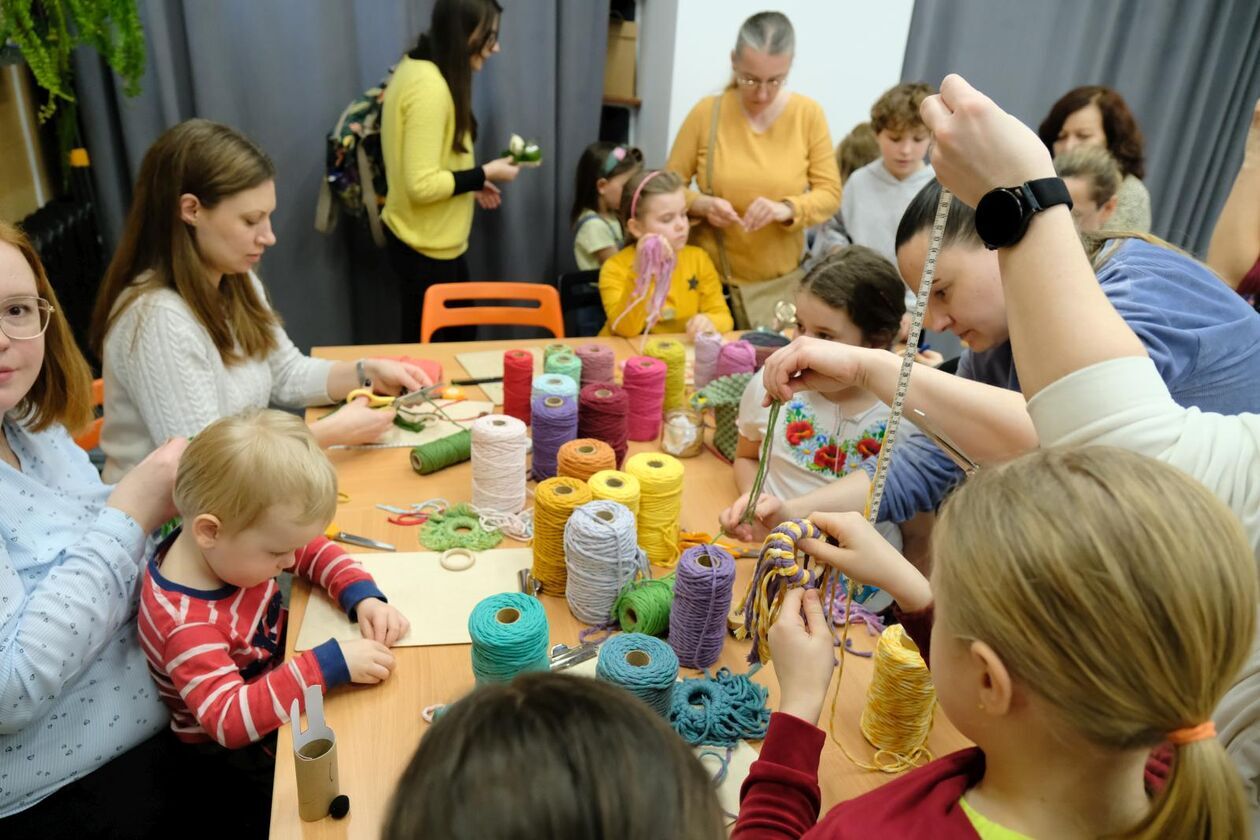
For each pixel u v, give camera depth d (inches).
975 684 22.1
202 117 105.7
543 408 58.7
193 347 60.0
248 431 41.8
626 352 89.7
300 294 120.1
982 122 26.8
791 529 35.7
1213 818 19.3
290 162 112.7
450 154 106.5
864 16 126.5
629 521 44.8
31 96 102.0
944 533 22.7
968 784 24.2
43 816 42.3
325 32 108.7
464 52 99.4
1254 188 67.6
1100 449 21.8
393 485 60.4
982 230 27.4
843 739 39.7
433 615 46.5
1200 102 148.5
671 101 123.3
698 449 68.2
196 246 60.8
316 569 48.3
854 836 22.5
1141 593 18.8
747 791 28.9
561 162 126.0
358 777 36.3
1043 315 26.0
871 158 121.3
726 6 119.3
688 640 42.5
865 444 57.6
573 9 116.9
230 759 47.6
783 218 104.7
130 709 44.9
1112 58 144.3
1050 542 19.8
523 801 16.2
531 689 18.7
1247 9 142.3
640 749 17.6
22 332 39.5
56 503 43.5
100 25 83.4
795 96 108.7
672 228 92.9
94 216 105.7
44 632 38.1
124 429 62.1
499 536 53.9
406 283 112.5
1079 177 69.0
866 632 47.0
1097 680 19.3
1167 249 41.3
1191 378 37.9
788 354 44.5
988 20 132.5
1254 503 24.9
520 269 129.2
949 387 39.0
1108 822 21.9
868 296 57.1
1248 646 20.0
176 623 42.1
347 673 40.8
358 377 72.2
